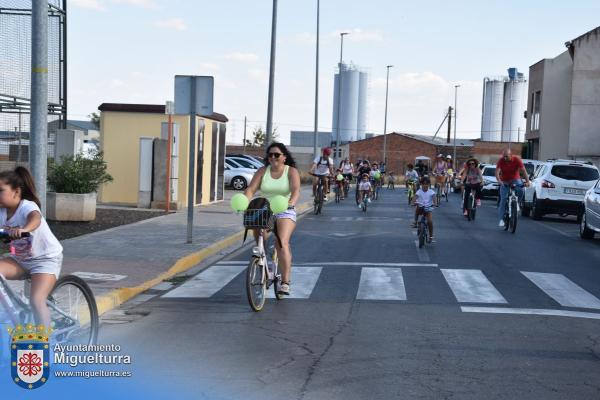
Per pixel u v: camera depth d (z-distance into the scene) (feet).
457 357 21.67
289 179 29.63
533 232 63.36
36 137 32.55
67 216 54.65
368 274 37.58
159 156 71.72
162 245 45.21
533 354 22.21
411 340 23.75
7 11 55.31
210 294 32.09
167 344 22.94
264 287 28.73
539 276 37.91
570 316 28.17
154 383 18.81
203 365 20.52
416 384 18.88
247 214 27.86
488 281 35.94
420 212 49.32
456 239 54.80
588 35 146.51
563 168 77.77
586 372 20.35
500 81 336.29
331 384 18.80
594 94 147.13
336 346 22.86
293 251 46.93
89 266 36.65
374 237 55.52
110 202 77.41
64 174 55.36
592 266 42.68
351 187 158.81
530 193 81.87
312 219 73.10
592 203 56.75
